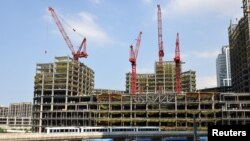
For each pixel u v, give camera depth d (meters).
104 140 113.25
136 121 175.00
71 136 100.50
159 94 176.38
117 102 179.38
